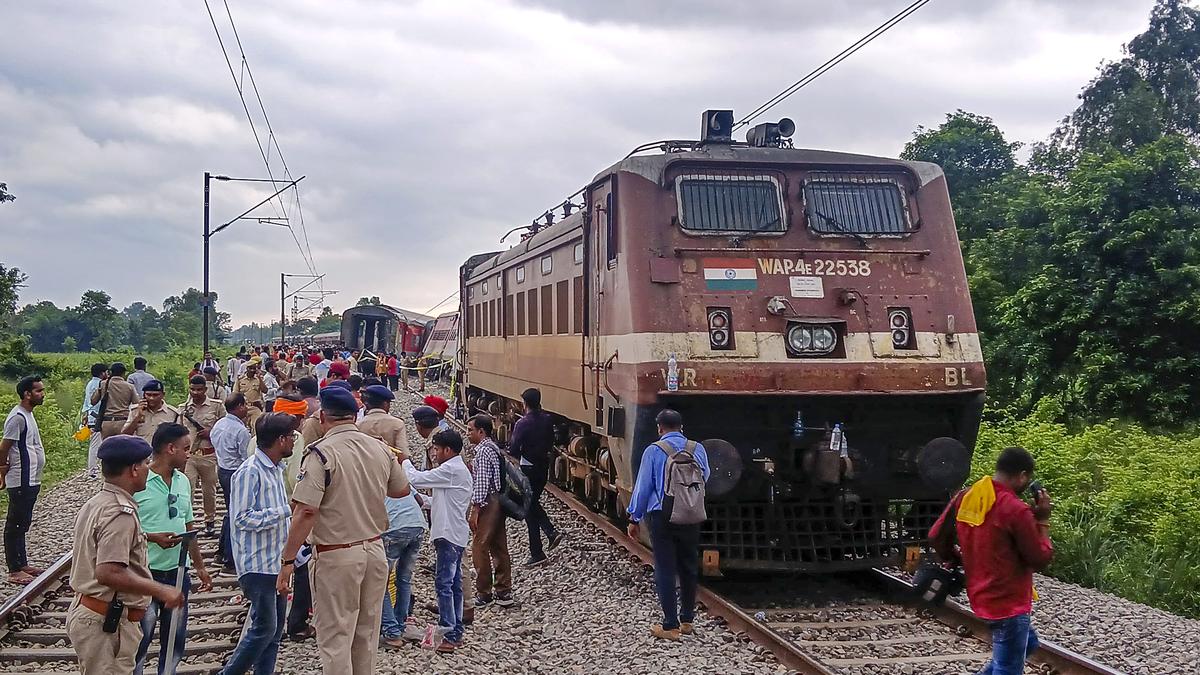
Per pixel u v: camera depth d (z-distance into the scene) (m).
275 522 5.74
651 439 8.61
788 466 8.85
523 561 10.33
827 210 9.30
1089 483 12.34
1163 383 16.67
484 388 18.91
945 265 9.29
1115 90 25.50
